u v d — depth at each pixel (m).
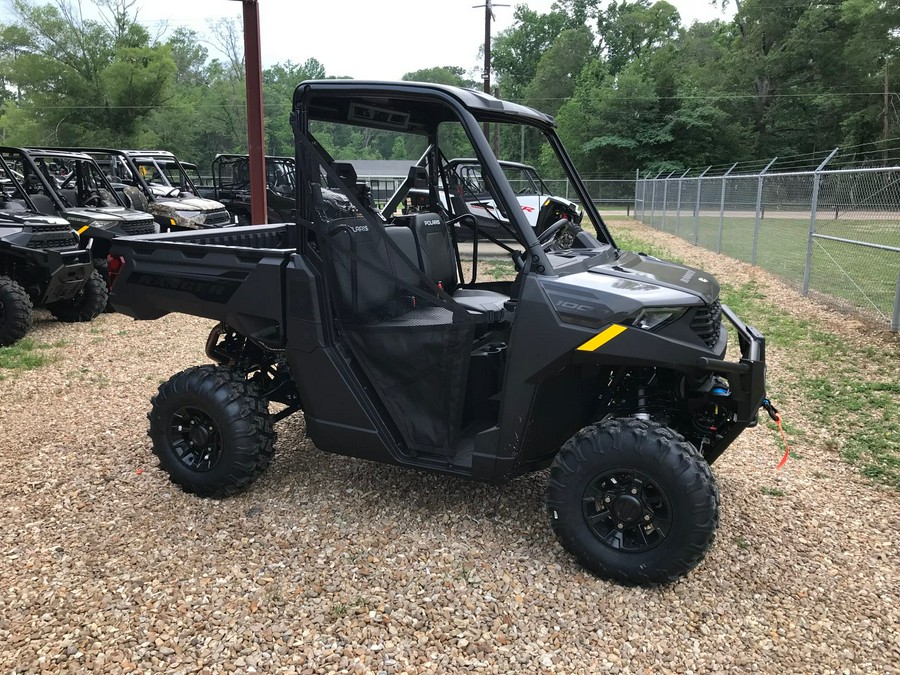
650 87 43.34
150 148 43.75
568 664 2.51
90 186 10.11
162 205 12.02
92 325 8.14
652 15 66.38
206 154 55.25
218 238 4.30
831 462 4.36
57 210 8.91
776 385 5.80
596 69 50.72
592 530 2.98
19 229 7.23
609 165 44.28
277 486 3.84
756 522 3.56
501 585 2.95
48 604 2.79
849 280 9.36
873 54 41.47
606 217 32.03
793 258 12.96
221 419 3.51
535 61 71.00
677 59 54.03
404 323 3.25
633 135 43.69
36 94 42.00
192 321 8.46
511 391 2.98
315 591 2.89
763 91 46.91
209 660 2.49
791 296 9.64
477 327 3.38
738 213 17.08
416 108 3.78
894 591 3.00
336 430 3.44
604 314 2.81
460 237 5.02
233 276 3.52
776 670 2.51
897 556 3.28
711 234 16.70
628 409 3.28
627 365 2.87
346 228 3.30
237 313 3.53
